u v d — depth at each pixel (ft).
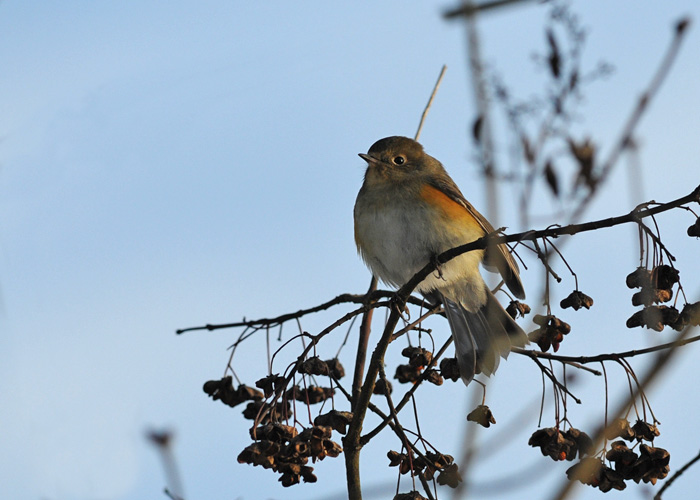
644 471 25.73
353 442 30.58
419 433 29.99
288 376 30.07
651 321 25.67
